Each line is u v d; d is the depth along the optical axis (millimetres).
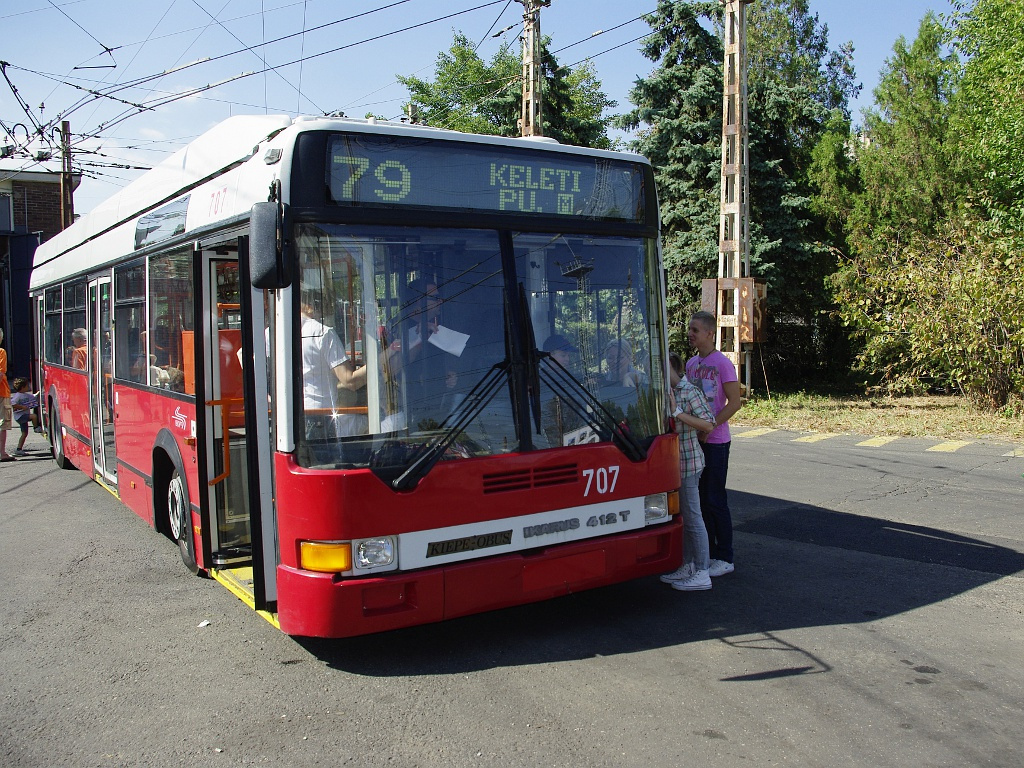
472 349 4699
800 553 6906
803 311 22922
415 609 4414
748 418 16656
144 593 6223
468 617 5559
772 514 8344
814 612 5496
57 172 23672
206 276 5707
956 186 21938
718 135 21578
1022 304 15359
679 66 21812
